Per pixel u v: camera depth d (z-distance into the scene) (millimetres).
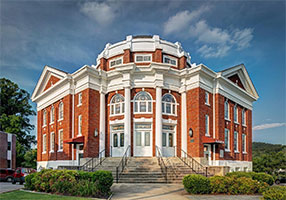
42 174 15180
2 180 31469
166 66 24438
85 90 25156
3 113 54406
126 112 23859
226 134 28344
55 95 30594
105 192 13430
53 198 12031
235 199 12688
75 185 13578
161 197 12805
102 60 27766
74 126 26781
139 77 24859
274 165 43438
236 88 30375
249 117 35125
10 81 56906
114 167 20609
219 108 26500
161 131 23656
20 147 51125
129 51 26344
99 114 25188
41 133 34406
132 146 23719
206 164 23391
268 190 12773
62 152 27734
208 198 12781
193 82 24797
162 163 21172
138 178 18078
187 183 14133
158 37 27203
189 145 24266
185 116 24953
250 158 33938
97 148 24422
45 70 32875
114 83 25453
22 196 12789
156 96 24141
